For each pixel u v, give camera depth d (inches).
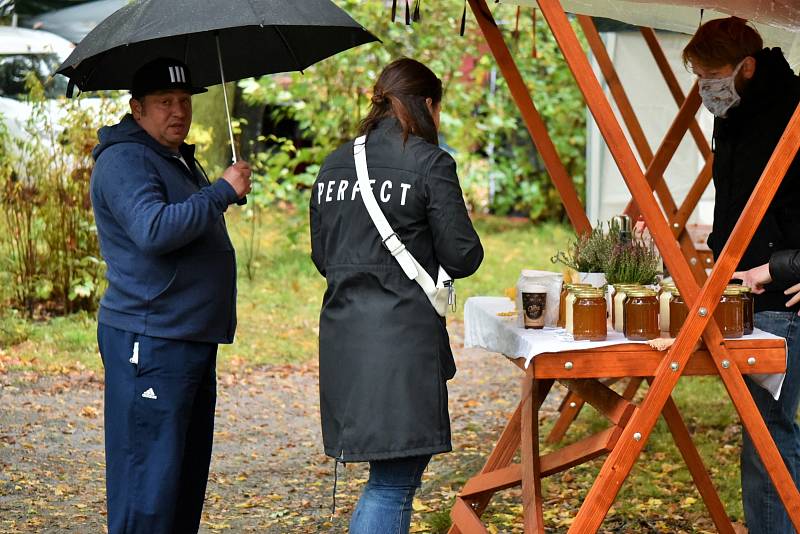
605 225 416.2
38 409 269.0
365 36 157.9
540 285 150.0
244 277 428.8
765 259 152.0
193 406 157.8
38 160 359.9
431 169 136.6
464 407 287.9
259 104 511.5
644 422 138.1
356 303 137.9
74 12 532.4
